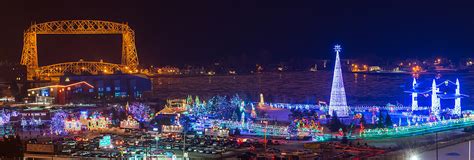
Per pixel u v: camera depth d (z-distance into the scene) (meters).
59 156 180.25
